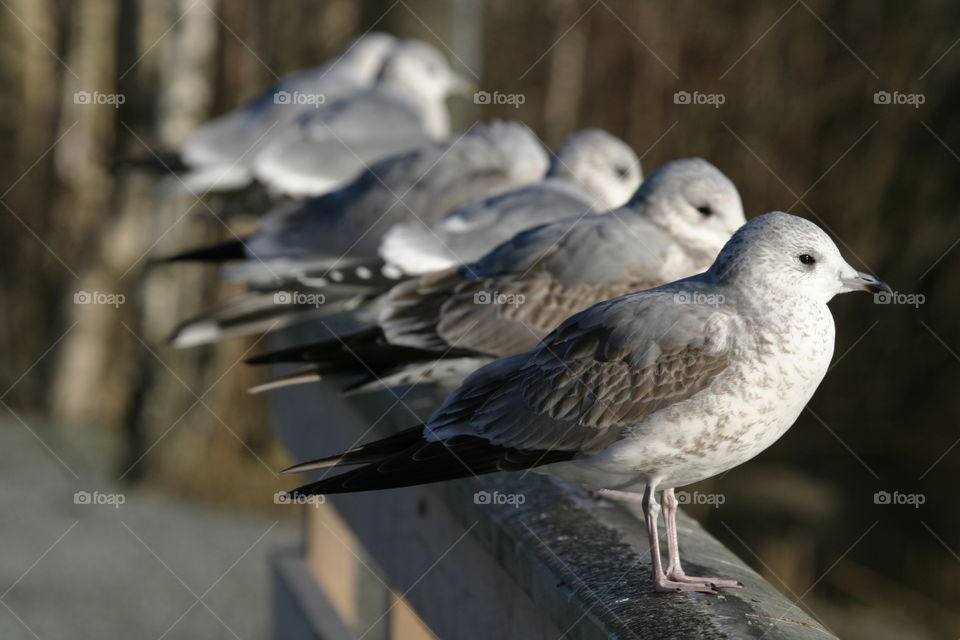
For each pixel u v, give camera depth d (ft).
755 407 9.27
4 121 43.68
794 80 32.65
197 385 32.40
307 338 15.29
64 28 44.01
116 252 38.55
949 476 31.22
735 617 7.92
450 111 28.84
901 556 29.27
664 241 13.09
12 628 23.27
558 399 9.60
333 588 16.31
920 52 32.53
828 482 31.58
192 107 34.14
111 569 26.30
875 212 32.71
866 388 32.55
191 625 23.90
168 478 32.04
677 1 32.81
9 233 41.65
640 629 7.67
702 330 9.38
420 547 11.46
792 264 9.34
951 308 32.30
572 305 13.01
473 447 9.74
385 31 28.14
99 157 41.88
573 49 33.53
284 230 17.53
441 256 14.75
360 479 9.46
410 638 13.23
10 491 31.35
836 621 26.86
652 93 32.83
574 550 8.94
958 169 32.24
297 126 22.30
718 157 32.73
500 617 9.59
